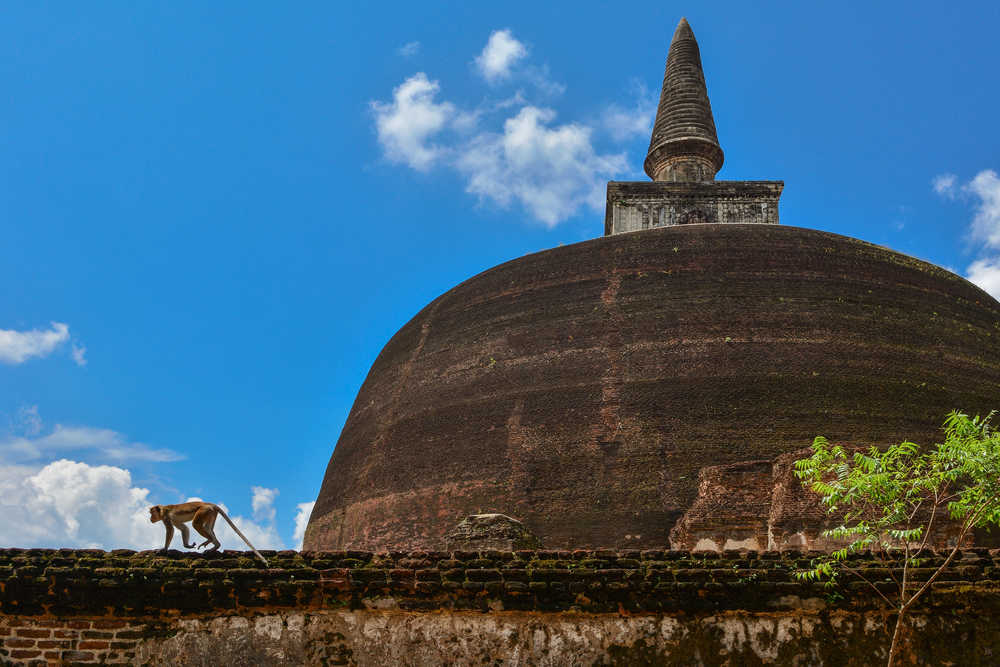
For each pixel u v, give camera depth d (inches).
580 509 787.4
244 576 513.0
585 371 877.8
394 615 515.5
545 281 993.5
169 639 505.0
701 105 1483.8
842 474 531.2
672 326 889.5
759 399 821.2
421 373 994.1
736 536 732.7
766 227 1000.2
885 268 963.3
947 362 886.4
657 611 515.2
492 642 509.7
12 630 499.8
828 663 505.4
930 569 517.3
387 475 919.7
